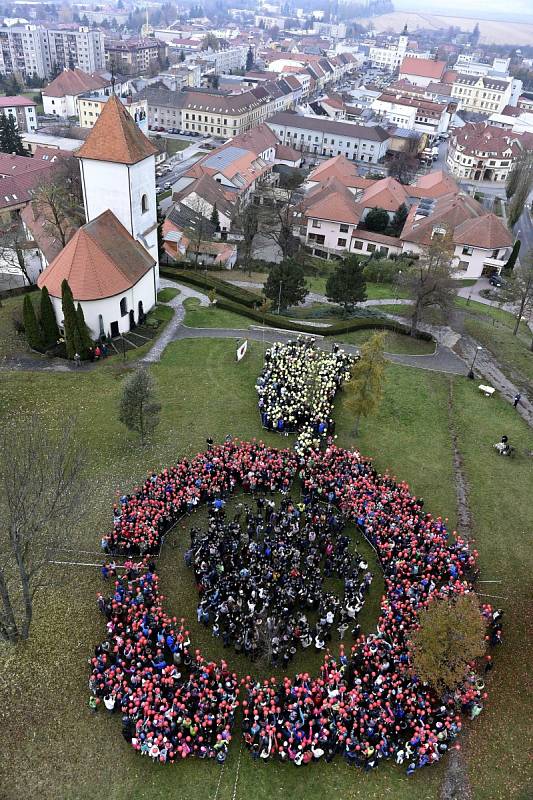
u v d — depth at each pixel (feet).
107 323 206.59
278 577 124.36
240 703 106.32
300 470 154.40
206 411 178.70
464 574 132.26
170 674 105.70
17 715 102.47
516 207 431.43
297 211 403.34
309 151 618.03
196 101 643.86
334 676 105.19
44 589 123.54
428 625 103.65
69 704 104.42
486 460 169.48
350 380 173.27
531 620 125.80
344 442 171.32
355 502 142.82
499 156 570.87
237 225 400.67
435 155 654.94
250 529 136.56
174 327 225.76
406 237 351.05
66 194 308.19
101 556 131.23
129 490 148.87
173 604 123.03
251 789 95.40
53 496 123.54
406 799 95.66
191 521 142.20
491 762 101.24
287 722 99.55
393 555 132.16
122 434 167.02
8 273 270.05
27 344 204.74
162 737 96.68
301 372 192.95
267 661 112.47
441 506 151.74
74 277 196.44
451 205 360.28
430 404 192.44
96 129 206.59
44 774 95.40
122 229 216.54
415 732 100.07
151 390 163.94
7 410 171.22
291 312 258.16
